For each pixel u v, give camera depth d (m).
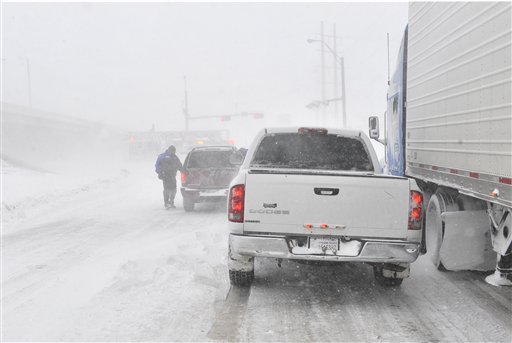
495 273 6.50
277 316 5.36
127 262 7.11
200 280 6.38
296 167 7.21
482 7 5.48
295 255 5.59
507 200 4.92
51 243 9.45
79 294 6.10
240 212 5.71
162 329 4.96
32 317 5.33
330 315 5.40
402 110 9.93
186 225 11.48
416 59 8.25
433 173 7.40
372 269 7.35
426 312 5.48
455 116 6.38
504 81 4.94
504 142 4.95
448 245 6.77
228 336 4.80
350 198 5.59
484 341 4.68
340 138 7.23
